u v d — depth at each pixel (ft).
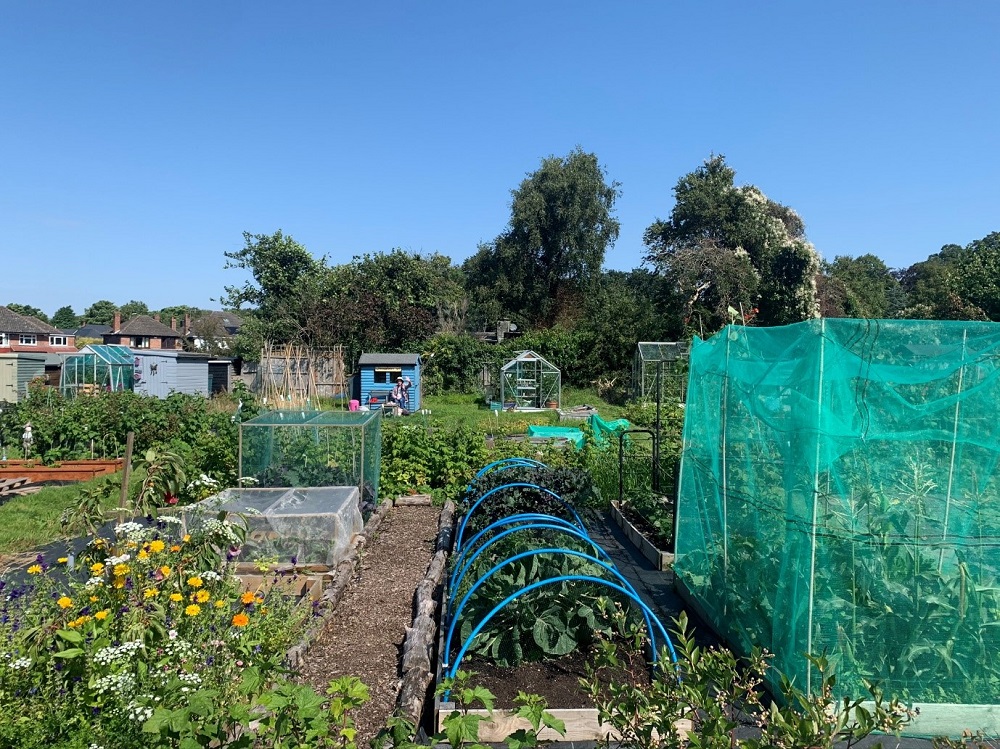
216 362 105.50
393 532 28.63
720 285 95.35
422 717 13.28
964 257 88.58
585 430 42.80
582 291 138.72
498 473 27.37
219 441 33.86
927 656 12.94
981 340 13.89
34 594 12.73
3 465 42.50
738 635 16.38
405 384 89.56
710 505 19.17
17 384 74.02
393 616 19.06
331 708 8.11
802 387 13.75
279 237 133.28
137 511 15.08
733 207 110.63
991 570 13.32
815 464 13.14
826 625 13.01
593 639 15.11
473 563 18.63
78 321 327.26
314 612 17.31
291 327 115.75
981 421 13.66
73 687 9.64
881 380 13.62
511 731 12.47
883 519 13.34
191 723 7.65
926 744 12.40
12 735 8.93
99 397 53.88
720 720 7.51
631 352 107.76
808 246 94.94
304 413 31.30
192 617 11.59
